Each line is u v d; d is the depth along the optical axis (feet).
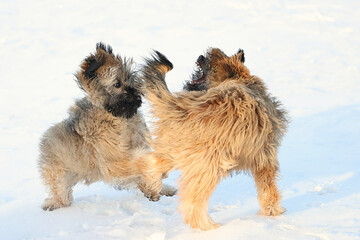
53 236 23.72
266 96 24.08
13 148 42.88
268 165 24.12
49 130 29.71
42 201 29.78
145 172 26.94
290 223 22.86
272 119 23.34
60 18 121.29
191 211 22.86
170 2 139.13
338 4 139.33
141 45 95.20
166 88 23.65
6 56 90.38
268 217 23.91
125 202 28.63
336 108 54.65
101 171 29.04
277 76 74.23
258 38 102.78
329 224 22.40
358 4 139.74
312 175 31.65
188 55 86.58
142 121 30.17
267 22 118.52
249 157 23.34
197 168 22.40
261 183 24.36
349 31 110.32
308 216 23.70
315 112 53.26
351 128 46.11
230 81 23.97
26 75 77.66
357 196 26.32
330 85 68.28
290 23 118.11
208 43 97.35
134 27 111.75
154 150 24.82
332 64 82.43
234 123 22.02
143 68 24.14
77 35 105.19
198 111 22.36
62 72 79.05
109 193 31.53
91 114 28.66
